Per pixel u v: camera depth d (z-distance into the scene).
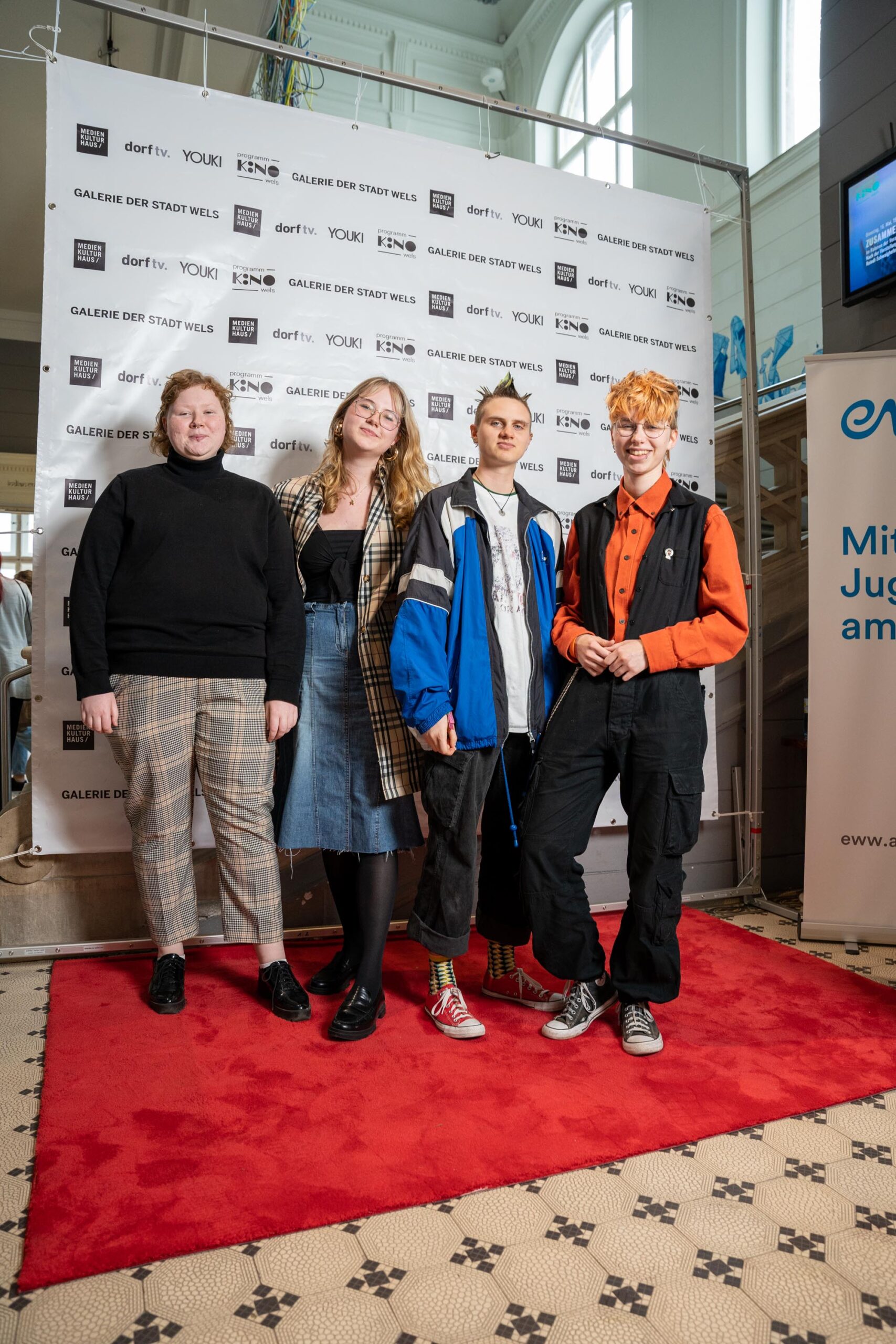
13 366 7.52
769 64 6.74
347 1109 1.66
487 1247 1.28
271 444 2.50
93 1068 1.81
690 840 1.95
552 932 2.01
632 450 1.99
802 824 3.40
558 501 2.85
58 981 2.30
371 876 2.06
